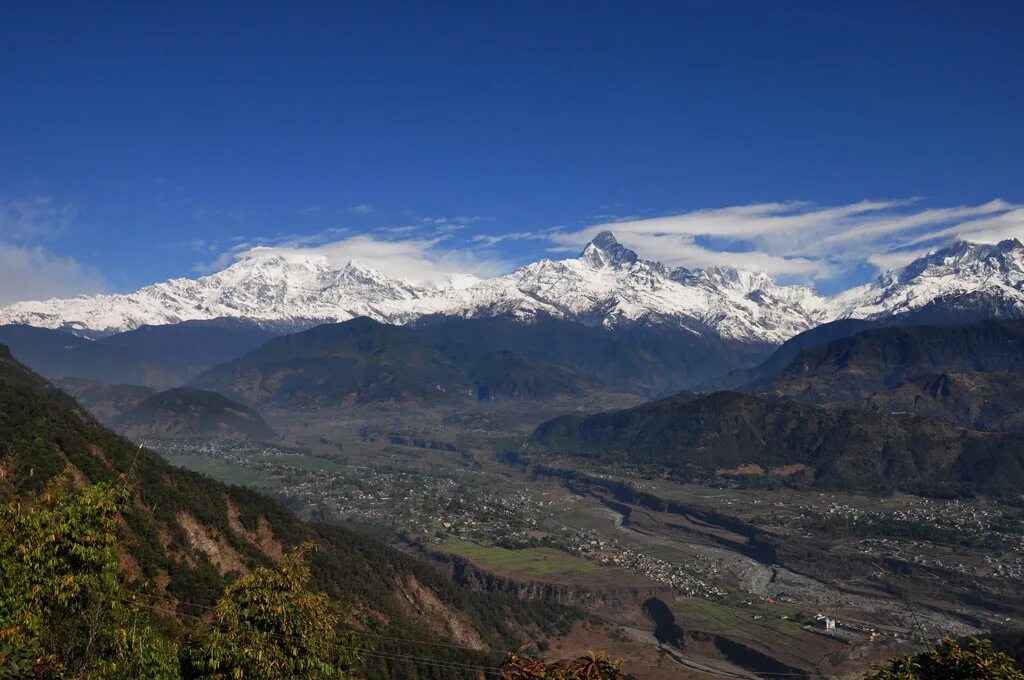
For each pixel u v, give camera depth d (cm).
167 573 10638
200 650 5422
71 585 5072
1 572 4956
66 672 4956
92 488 5559
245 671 5278
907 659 5853
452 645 14088
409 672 12012
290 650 5447
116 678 5103
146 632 5450
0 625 4772
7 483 10550
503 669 5691
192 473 15238
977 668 5456
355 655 5997
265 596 5472
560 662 5934
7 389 13250
